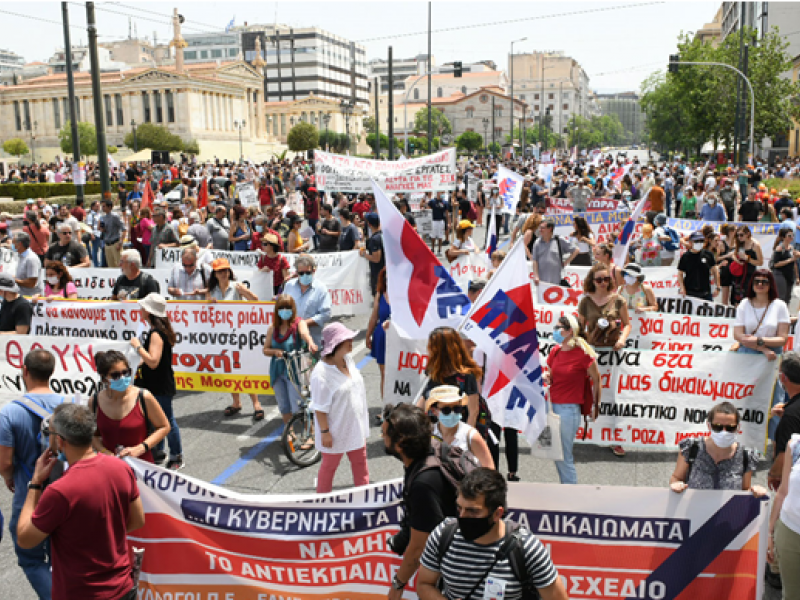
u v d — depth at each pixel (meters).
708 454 4.78
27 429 4.96
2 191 38.16
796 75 67.38
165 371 6.88
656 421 7.48
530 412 5.56
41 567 4.91
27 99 113.69
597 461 7.40
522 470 7.18
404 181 17.33
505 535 3.35
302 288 8.61
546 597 3.29
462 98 161.50
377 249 12.72
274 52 166.50
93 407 5.30
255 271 11.38
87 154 88.69
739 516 4.32
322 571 4.62
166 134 84.25
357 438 5.91
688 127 67.38
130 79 105.31
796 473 4.20
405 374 7.59
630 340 8.84
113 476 3.93
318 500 4.58
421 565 3.52
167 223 14.58
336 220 15.34
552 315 8.35
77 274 12.10
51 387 7.38
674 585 4.38
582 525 4.40
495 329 5.55
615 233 15.79
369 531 4.55
